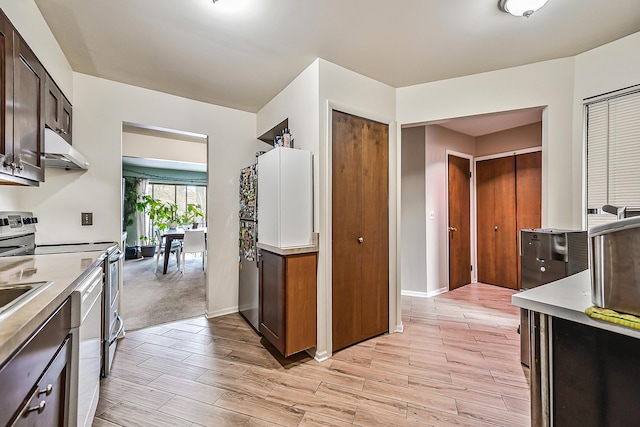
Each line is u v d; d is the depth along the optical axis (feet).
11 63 4.28
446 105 8.47
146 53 7.05
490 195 14.25
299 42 6.66
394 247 8.84
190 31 6.22
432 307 11.03
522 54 7.23
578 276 3.72
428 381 6.22
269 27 6.10
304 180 7.42
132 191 22.44
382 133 8.63
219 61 7.45
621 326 2.15
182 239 17.65
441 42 6.69
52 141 5.64
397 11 5.62
